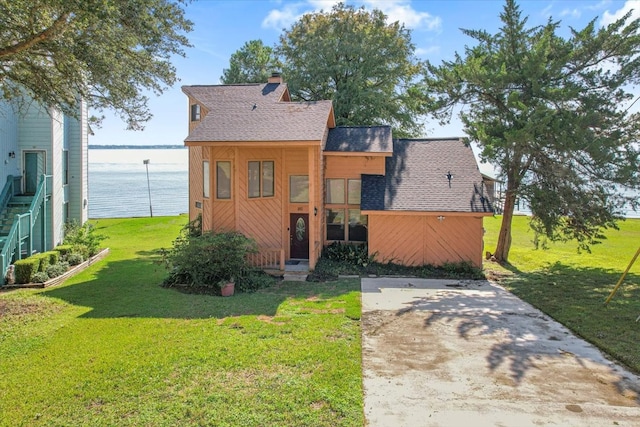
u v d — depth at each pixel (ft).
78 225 60.95
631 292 39.81
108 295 38.19
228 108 52.39
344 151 53.88
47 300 36.22
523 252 63.72
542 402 19.77
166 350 24.79
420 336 28.63
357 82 84.28
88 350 24.94
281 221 50.85
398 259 52.21
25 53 31.50
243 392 19.89
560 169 46.29
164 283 42.65
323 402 19.22
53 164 54.44
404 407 19.21
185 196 162.09
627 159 44.27
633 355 24.98
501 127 48.70
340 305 35.29
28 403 18.99
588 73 47.78
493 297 39.06
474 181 53.57
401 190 53.01
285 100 61.36
